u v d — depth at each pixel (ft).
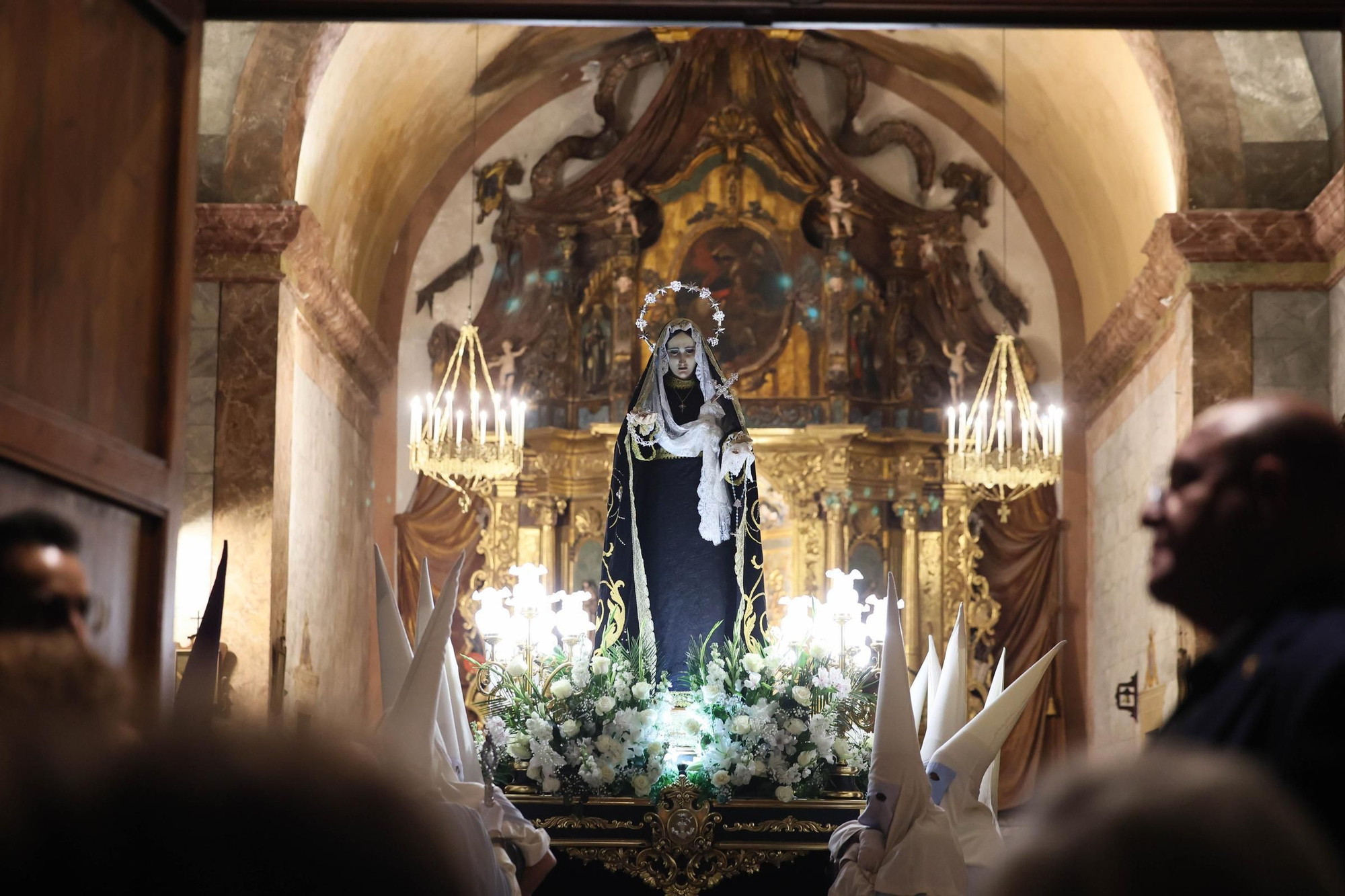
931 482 55.47
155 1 15.76
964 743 26.37
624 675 30.89
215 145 41.14
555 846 29.07
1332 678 6.40
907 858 23.98
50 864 2.94
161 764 3.05
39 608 7.98
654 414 33.88
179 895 2.96
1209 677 7.38
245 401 39.83
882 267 56.65
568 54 57.47
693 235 56.49
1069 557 55.31
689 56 56.18
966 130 58.08
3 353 13.07
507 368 56.39
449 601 24.99
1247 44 40.65
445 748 26.58
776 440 54.60
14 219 13.29
